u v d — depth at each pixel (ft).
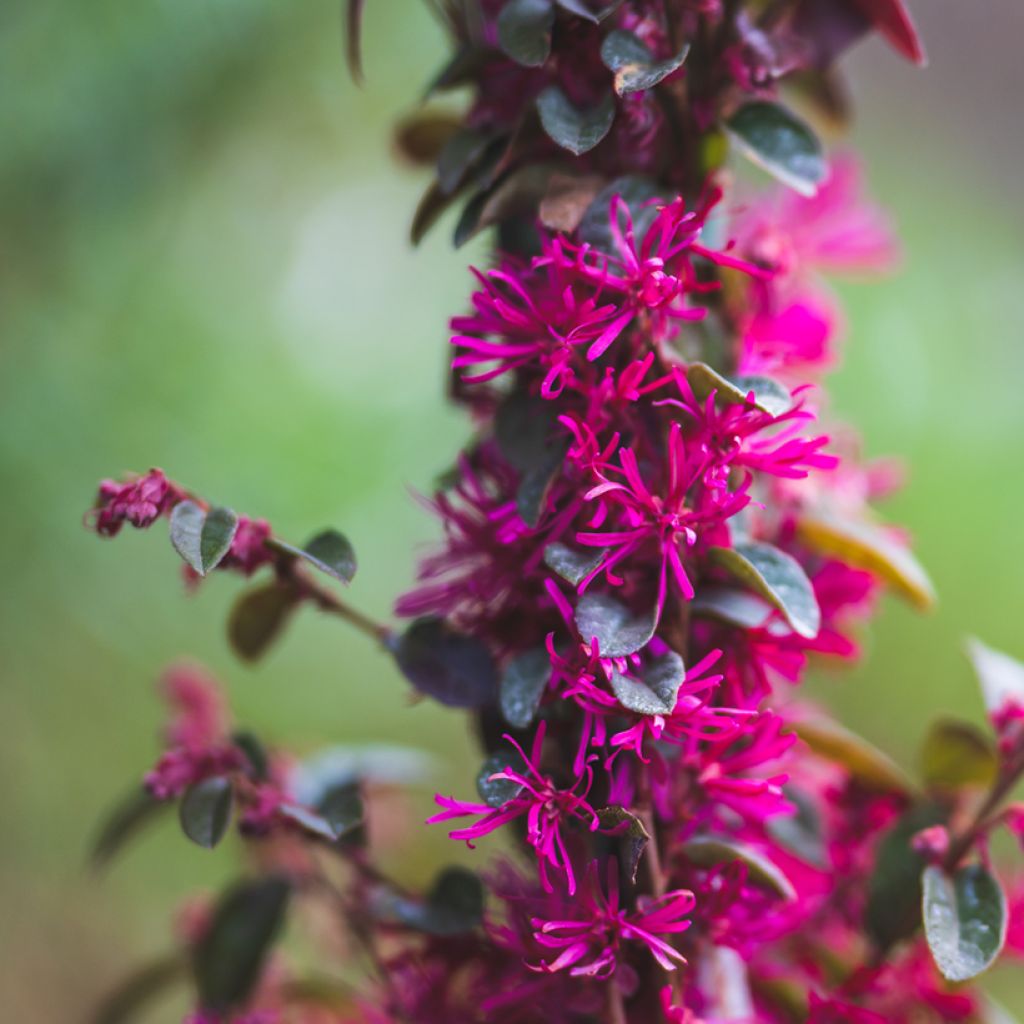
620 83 1.83
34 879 3.57
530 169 1.90
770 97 1.93
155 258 3.35
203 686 2.21
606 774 1.87
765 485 1.99
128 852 3.64
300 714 3.62
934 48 5.58
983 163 5.41
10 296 3.19
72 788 3.51
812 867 2.05
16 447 3.10
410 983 2.01
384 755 2.24
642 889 1.86
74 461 3.15
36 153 3.10
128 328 3.27
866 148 5.25
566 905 1.86
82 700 3.41
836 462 1.83
